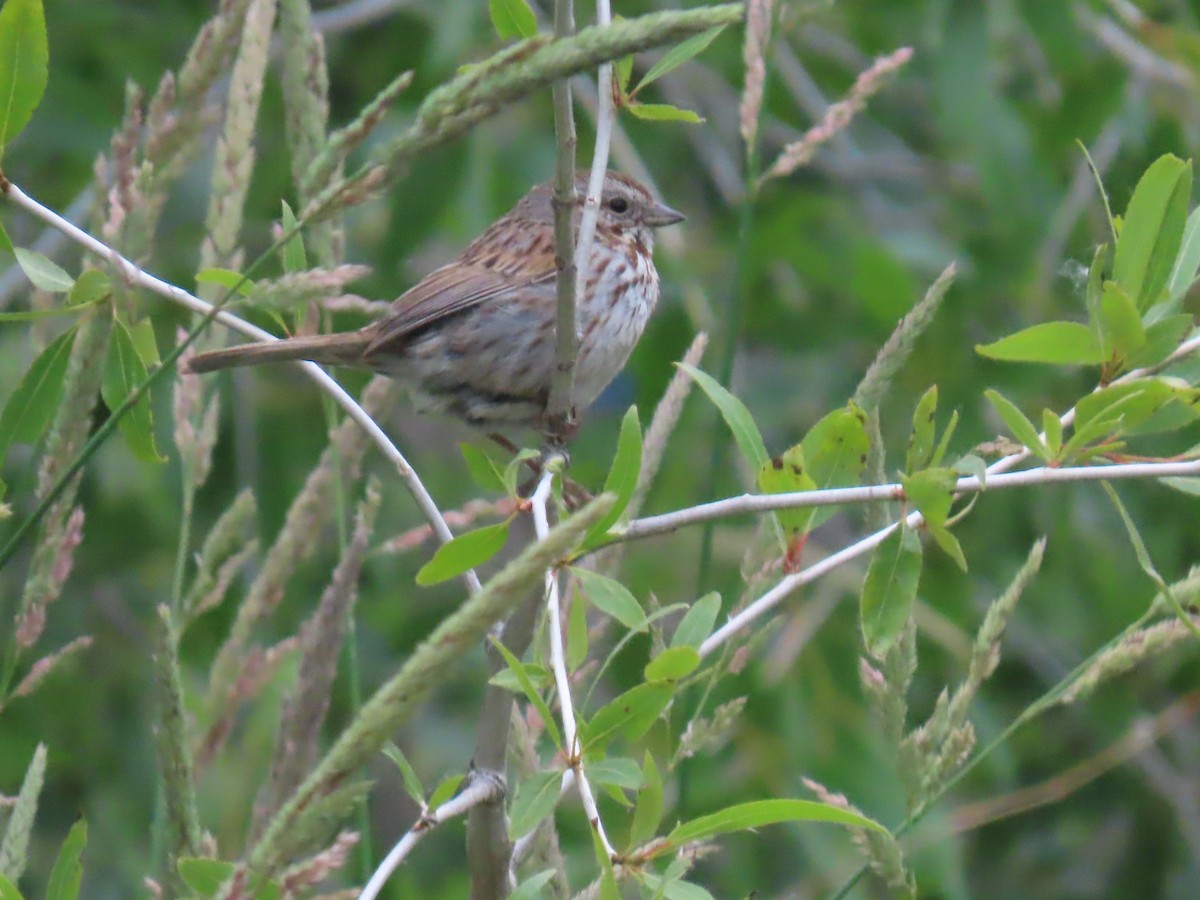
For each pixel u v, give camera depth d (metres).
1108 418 5.16
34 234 10.97
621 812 8.92
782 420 11.51
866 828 5.46
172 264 11.47
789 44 12.48
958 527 11.38
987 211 12.34
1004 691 11.80
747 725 9.52
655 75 5.96
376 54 12.11
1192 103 11.66
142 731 11.09
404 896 9.75
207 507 11.59
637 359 11.47
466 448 5.32
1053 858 12.10
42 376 5.72
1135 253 5.38
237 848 7.84
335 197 4.48
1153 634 5.41
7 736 10.58
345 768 3.58
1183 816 11.80
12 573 11.23
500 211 10.98
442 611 11.52
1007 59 12.21
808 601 10.22
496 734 5.13
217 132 11.75
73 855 4.59
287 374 12.09
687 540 10.66
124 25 11.50
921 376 11.38
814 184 12.67
